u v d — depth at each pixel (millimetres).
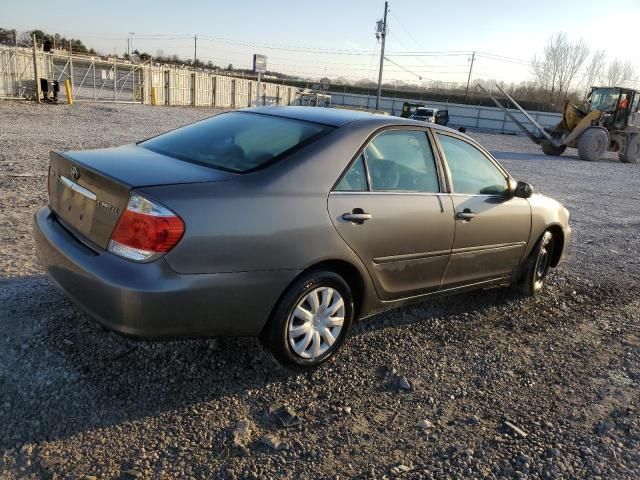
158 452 2533
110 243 2754
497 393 3340
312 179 3135
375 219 3355
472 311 4582
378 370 3461
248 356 3400
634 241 7793
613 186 14195
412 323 4203
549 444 2867
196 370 3193
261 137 3426
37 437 2531
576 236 7727
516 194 4531
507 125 53375
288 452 2631
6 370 2957
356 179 3359
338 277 3279
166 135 3867
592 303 5070
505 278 4684
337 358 3539
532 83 75062
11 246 4844
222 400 2959
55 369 3023
